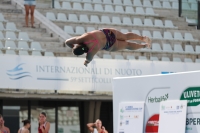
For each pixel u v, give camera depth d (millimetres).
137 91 19125
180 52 59125
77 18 62062
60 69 42188
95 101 45062
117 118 19656
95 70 43219
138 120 18969
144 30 61500
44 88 41562
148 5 69188
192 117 17578
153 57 56156
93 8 65188
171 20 66875
